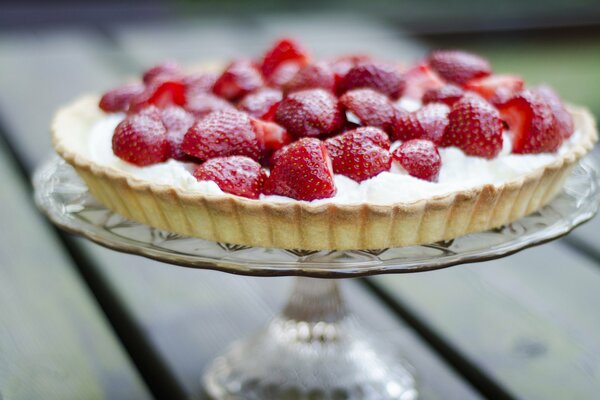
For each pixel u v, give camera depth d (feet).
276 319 2.39
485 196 1.90
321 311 2.36
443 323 2.36
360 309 2.44
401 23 5.13
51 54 4.29
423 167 1.96
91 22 5.10
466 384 2.21
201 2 6.54
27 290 2.41
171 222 1.95
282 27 4.81
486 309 2.41
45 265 2.51
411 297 2.46
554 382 2.18
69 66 4.07
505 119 2.08
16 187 2.89
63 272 2.49
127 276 2.52
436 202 1.87
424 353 2.31
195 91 2.31
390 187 1.92
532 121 2.05
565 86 5.82
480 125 2.01
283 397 2.25
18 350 2.23
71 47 4.44
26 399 2.11
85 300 2.38
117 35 4.68
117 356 2.22
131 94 2.33
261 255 1.88
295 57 2.38
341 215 1.85
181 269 2.56
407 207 1.86
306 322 2.35
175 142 2.05
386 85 2.19
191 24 5.03
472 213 1.92
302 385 2.27
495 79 2.27
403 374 2.26
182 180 1.94
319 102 2.05
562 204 2.06
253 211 1.86
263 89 2.20
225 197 1.87
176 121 2.07
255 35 4.64
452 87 2.17
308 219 1.86
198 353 2.30
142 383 2.15
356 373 2.29
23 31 4.87
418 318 2.39
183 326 2.37
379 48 4.30
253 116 2.12
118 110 2.33
